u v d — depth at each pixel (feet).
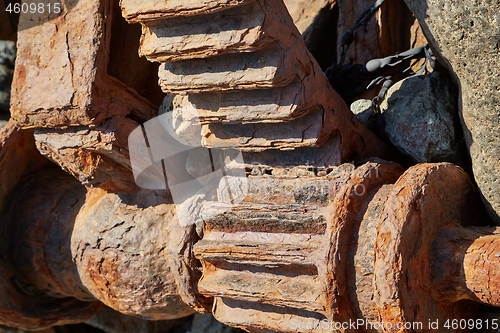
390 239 2.48
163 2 2.60
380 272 2.48
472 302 2.80
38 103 2.92
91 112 2.85
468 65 2.65
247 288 2.73
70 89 2.86
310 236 2.67
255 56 2.64
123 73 3.04
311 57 2.74
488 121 2.67
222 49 2.60
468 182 2.77
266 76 2.61
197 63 2.70
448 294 2.60
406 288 2.48
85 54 2.86
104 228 3.07
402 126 2.94
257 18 2.56
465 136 2.83
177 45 2.64
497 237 2.57
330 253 2.56
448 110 2.92
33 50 2.94
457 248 2.58
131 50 3.04
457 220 2.72
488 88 2.63
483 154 2.72
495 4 2.52
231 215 2.76
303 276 2.68
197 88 2.71
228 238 2.78
